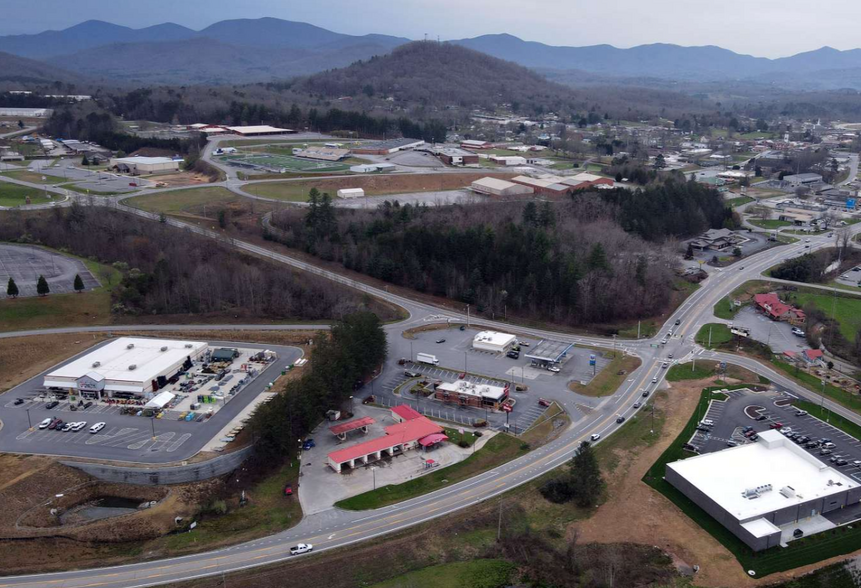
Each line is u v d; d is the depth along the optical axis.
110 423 115.19
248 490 101.00
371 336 138.75
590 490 98.12
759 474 102.00
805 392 132.88
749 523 92.00
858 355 149.00
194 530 92.00
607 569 86.44
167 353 137.25
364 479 104.44
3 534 88.38
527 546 90.50
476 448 112.94
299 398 112.25
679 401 129.38
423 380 138.38
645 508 98.56
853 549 90.00
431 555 88.19
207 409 120.06
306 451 112.19
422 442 112.56
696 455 110.62
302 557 86.25
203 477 102.38
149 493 99.69
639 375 140.62
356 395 132.75
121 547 88.94
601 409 126.19
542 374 140.88
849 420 121.62
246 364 136.62
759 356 149.38
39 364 136.12
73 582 81.19
